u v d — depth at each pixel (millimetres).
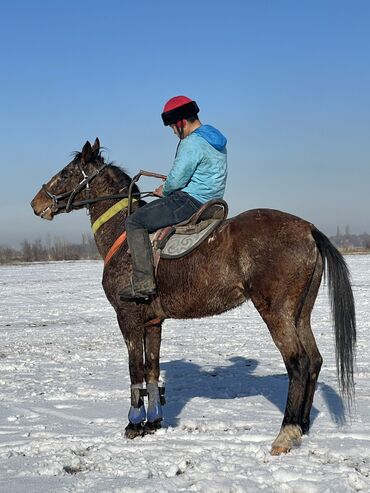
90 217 7184
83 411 7473
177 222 6359
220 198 6309
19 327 15883
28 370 10156
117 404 7758
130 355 6508
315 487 4738
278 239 5711
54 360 11117
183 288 6113
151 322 6590
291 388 5648
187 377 9281
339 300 5598
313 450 5688
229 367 9938
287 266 5637
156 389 6641
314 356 5969
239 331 13945
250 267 5746
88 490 4895
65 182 7137
